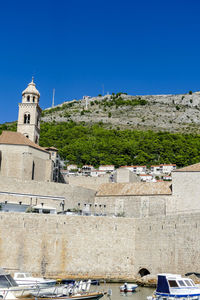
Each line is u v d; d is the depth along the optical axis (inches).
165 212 2679.6
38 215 2142.0
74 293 1486.2
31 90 3659.0
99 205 2974.9
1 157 3009.4
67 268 2116.1
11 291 1360.7
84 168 6254.9
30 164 3002.0
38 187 2721.5
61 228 2165.4
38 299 1344.7
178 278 1536.7
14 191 2630.4
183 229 1968.5
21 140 3147.1
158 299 1485.0
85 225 2214.6
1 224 2069.4
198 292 1505.9
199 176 2640.3
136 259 2219.5
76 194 2871.6
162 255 2059.5
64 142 7691.9
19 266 2032.5
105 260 2190.0
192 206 2605.8
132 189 2933.1
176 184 2721.5
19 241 2070.6
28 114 3590.1
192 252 1881.2
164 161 7012.8
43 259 2085.4
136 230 2274.9
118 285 1978.3
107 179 3602.4
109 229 2247.8
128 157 6934.1
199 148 7529.5
